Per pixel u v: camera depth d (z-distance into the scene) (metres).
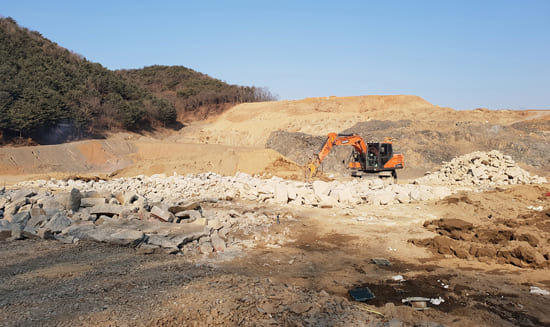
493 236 11.89
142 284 7.84
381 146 26.61
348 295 8.17
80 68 82.38
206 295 7.16
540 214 15.07
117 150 48.72
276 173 30.84
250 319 6.25
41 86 65.12
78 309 6.41
